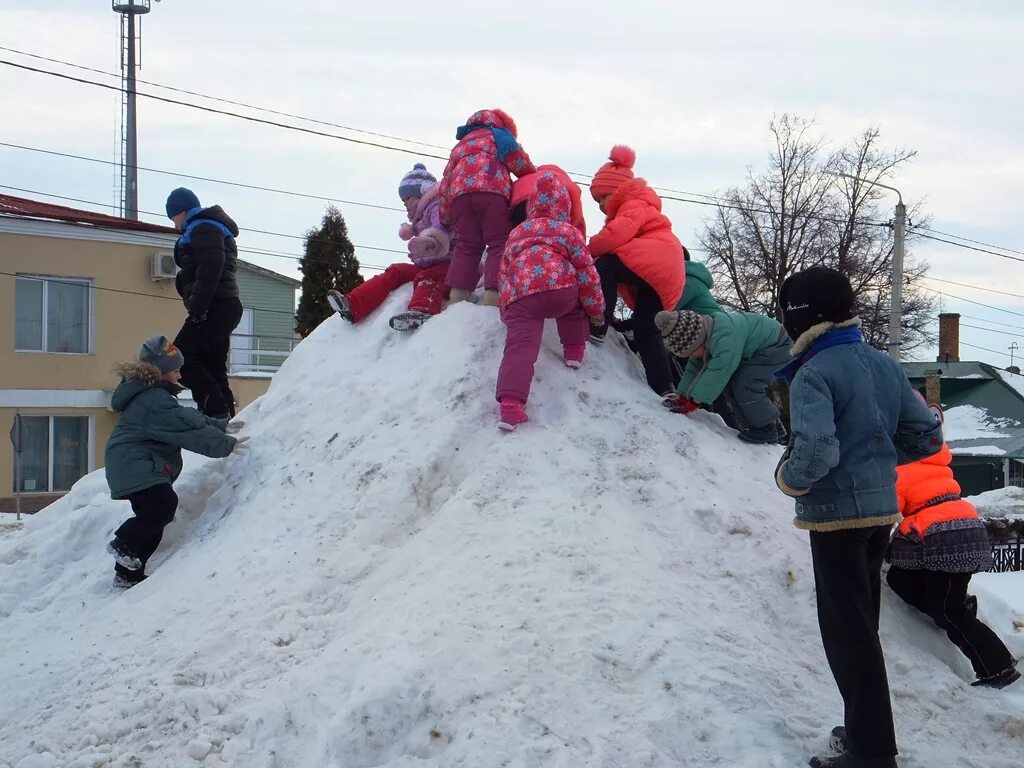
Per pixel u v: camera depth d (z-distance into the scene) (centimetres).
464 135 625
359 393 567
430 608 382
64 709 388
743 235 3597
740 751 328
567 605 381
